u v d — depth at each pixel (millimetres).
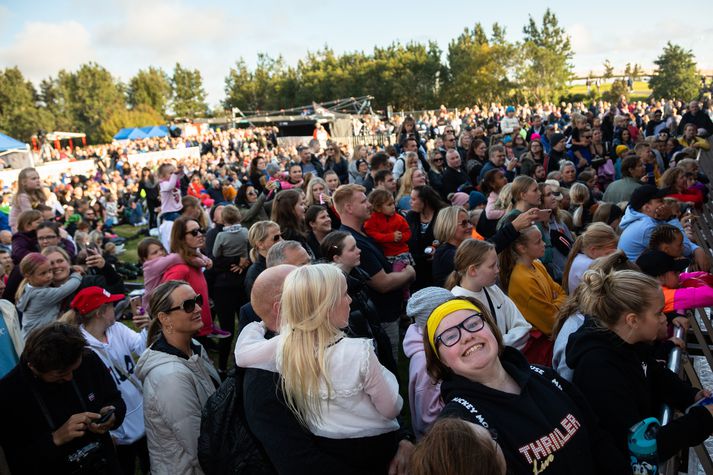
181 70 96938
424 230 5148
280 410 1902
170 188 8828
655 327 2029
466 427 1377
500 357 1950
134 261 10484
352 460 1868
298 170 7699
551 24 61375
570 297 2686
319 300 1826
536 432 1717
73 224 9836
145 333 3529
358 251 3340
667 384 2232
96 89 82250
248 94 81062
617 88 48031
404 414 3891
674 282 3186
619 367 2018
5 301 3354
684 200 5797
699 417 1895
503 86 55719
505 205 4887
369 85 63500
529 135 14711
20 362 2387
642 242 4277
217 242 5066
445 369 1984
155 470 2486
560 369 2529
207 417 2178
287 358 1836
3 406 2324
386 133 25203
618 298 2039
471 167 8375
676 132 13078
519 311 3270
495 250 3174
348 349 1856
